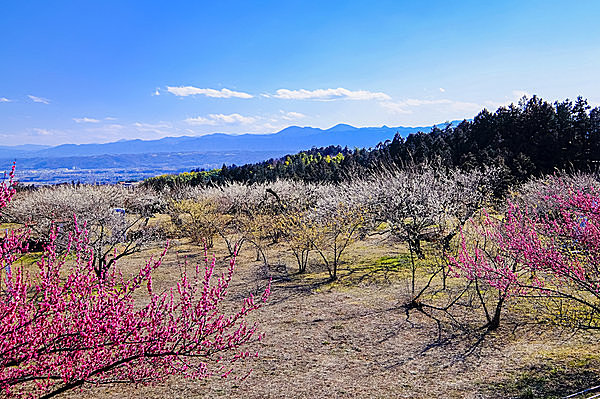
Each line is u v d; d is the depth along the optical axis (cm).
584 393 546
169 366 478
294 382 720
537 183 2045
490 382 656
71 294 439
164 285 1433
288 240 1778
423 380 702
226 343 491
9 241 486
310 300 1245
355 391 680
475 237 1066
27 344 411
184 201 2647
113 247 1616
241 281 1530
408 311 1077
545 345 779
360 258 1795
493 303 1058
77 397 664
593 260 567
